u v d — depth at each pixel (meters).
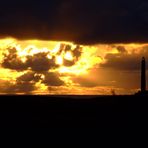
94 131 52.19
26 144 47.00
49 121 55.81
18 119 56.22
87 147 46.56
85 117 58.12
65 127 53.59
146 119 56.66
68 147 46.34
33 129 52.53
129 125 54.47
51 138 49.19
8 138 48.94
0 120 55.50
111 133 51.50
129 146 46.84
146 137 49.94
